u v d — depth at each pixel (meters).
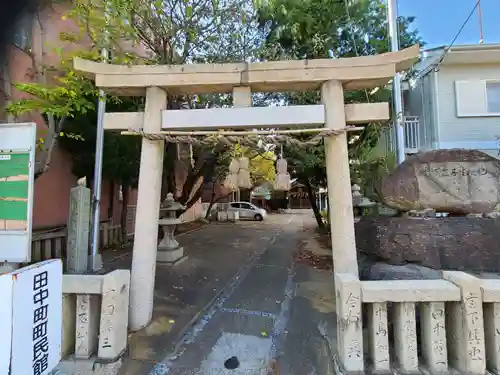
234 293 4.93
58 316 1.83
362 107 3.48
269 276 5.92
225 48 6.04
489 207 3.57
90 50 5.24
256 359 3.02
